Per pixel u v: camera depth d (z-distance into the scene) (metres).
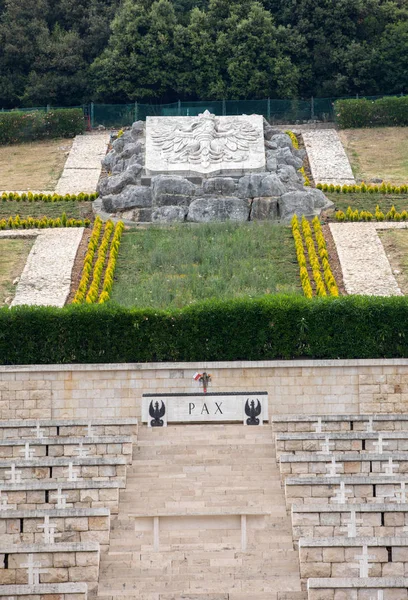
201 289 76.25
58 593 42.62
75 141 116.00
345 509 46.56
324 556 44.47
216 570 46.53
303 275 77.31
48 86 123.69
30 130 117.12
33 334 65.44
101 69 123.56
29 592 42.59
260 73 120.50
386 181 101.25
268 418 62.09
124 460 51.88
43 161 110.31
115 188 93.50
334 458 51.88
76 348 65.56
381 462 51.78
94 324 65.44
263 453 56.12
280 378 64.50
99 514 47.19
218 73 122.19
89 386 64.50
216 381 64.56
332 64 123.31
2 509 49.03
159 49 122.12
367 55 122.44
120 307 66.00
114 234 85.88
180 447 57.03
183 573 46.41
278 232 85.56
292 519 47.16
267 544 47.88
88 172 105.56
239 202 88.25
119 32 123.88
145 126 104.38
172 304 74.31
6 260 82.69
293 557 47.06
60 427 57.44
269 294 69.56
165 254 82.06
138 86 123.06
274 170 93.31
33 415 64.50
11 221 89.38
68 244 85.19
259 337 65.44
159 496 51.59
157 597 44.84
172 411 61.16
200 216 88.12
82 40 126.50
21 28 125.56
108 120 121.69
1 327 65.44
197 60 121.75
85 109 122.00
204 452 56.31
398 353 65.56
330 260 81.62
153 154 93.75
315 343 65.50
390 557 44.25
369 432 55.00
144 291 76.25
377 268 79.88
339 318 65.44
